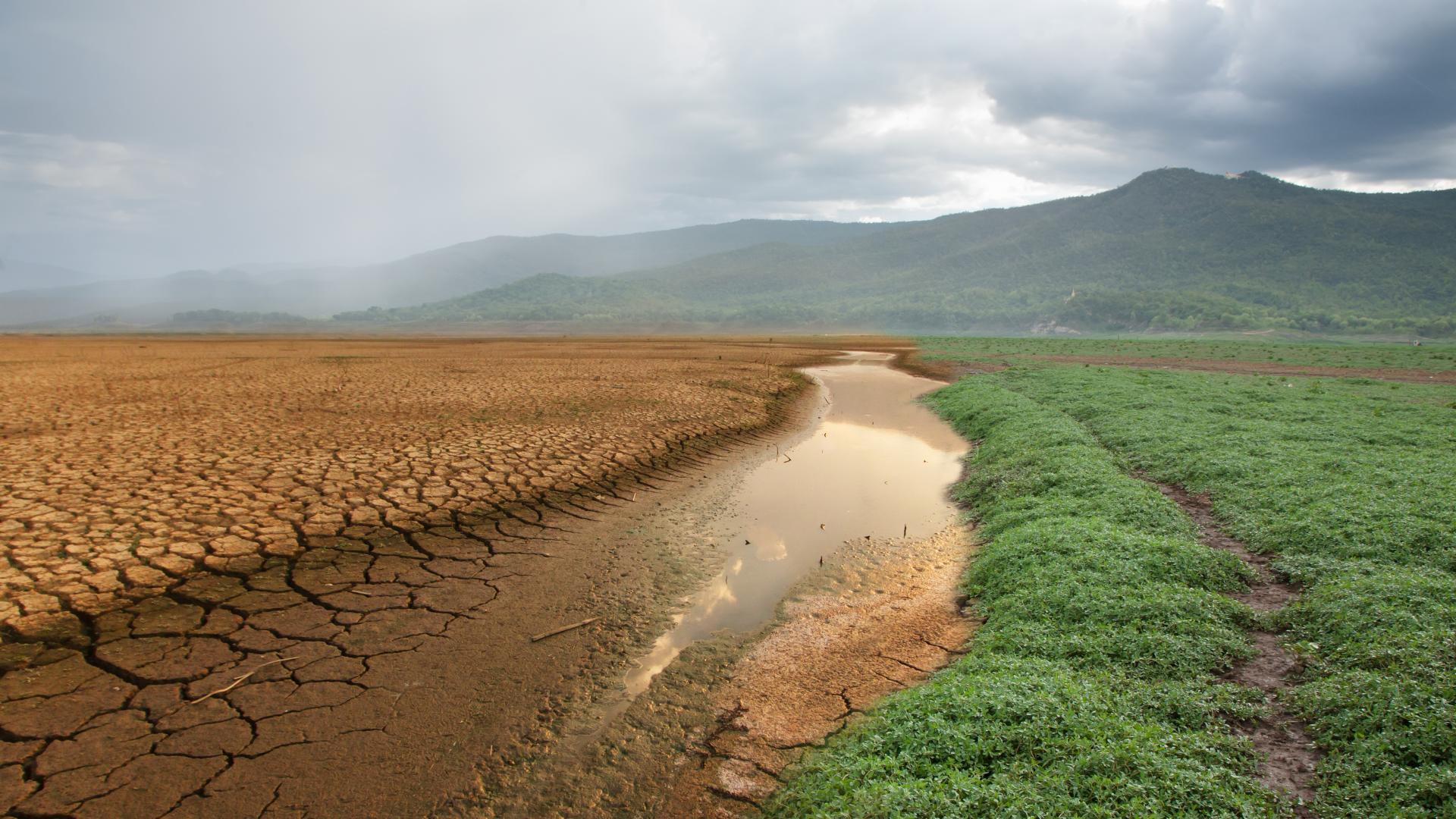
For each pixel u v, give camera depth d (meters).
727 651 6.59
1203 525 9.71
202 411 17.39
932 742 4.67
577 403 20.20
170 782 4.59
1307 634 6.03
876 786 4.17
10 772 4.62
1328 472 10.78
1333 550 7.71
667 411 19.52
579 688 5.91
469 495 11.12
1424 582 6.23
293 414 17.17
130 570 7.68
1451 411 17.14
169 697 5.55
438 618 7.15
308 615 7.07
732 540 9.90
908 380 32.97
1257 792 4.01
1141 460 13.45
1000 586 7.65
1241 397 20.44
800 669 6.25
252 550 8.48
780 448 16.52
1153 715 4.89
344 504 10.27
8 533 8.41
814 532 10.30
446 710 5.53
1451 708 4.26
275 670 6.03
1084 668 5.64
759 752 5.04
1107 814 3.78
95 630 6.50
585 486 12.23
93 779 4.59
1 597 6.89
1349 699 4.68
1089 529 8.57
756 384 26.98
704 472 13.92
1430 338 141.88
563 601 7.67
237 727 5.20
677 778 4.78
